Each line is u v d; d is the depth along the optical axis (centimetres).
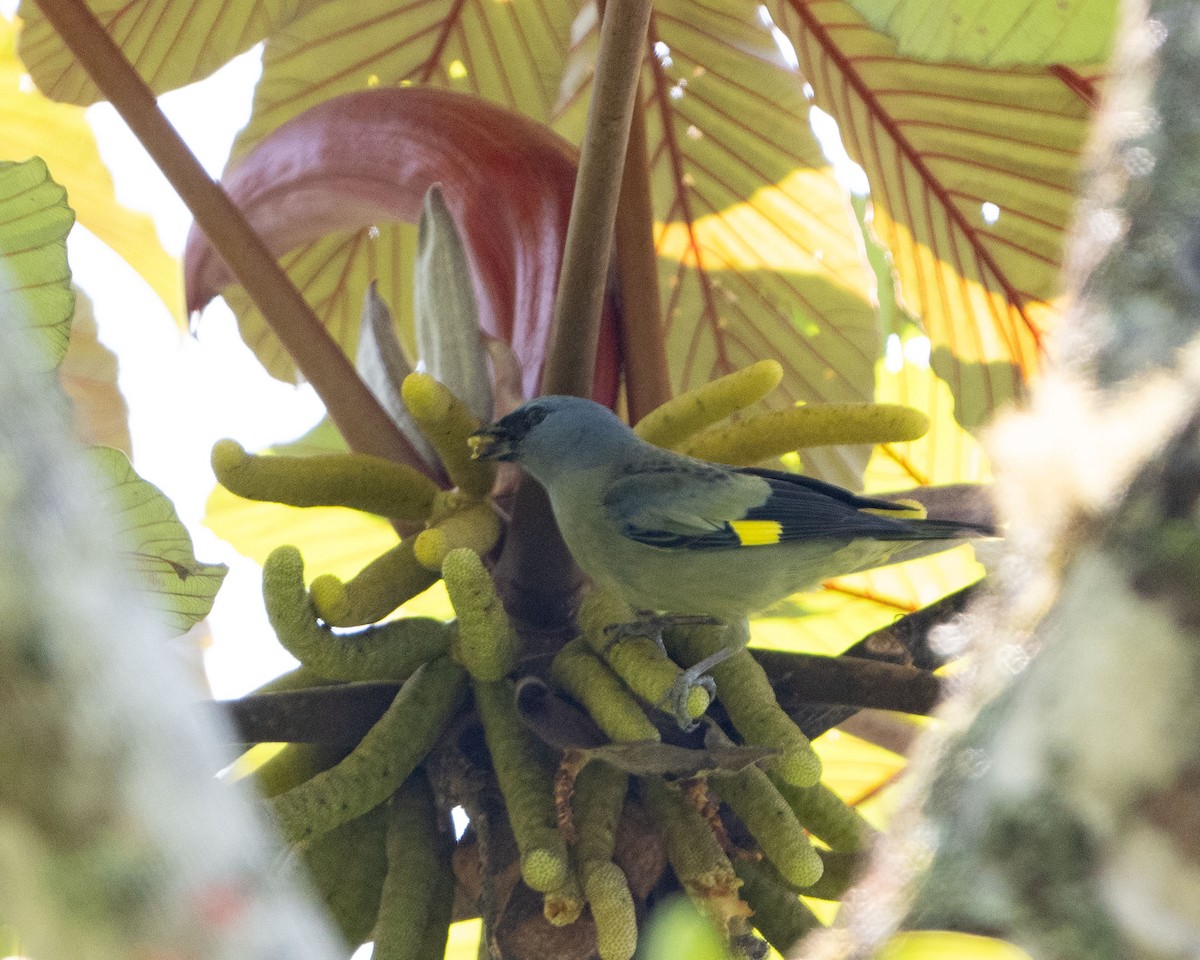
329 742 229
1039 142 243
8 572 85
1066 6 230
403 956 227
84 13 234
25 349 91
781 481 240
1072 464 133
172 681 90
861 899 142
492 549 236
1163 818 118
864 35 242
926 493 241
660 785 228
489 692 230
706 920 226
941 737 139
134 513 227
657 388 238
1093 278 146
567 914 226
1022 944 123
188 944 87
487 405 237
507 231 241
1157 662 120
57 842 85
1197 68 148
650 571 239
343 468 232
